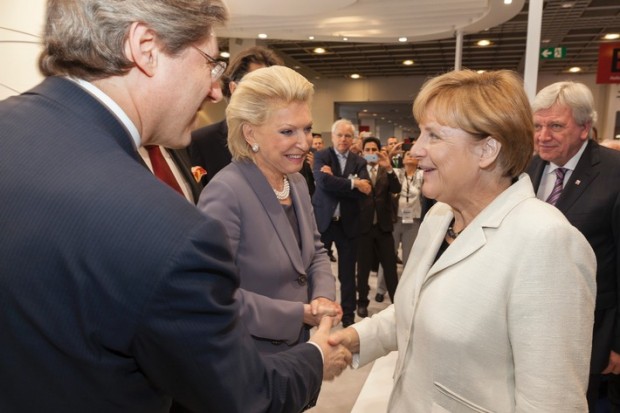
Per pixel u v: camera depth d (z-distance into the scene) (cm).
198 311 53
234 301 61
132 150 62
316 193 363
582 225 161
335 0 495
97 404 56
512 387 87
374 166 401
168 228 53
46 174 54
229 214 116
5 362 55
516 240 85
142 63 61
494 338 87
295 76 124
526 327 81
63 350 53
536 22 292
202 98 70
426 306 96
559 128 168
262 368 67
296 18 606
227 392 58
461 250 93
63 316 53
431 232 112
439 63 1100
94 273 52
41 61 64
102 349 54
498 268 86
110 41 59
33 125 57
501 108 88
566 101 166
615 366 165
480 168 94
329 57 1033
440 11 573
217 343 56
